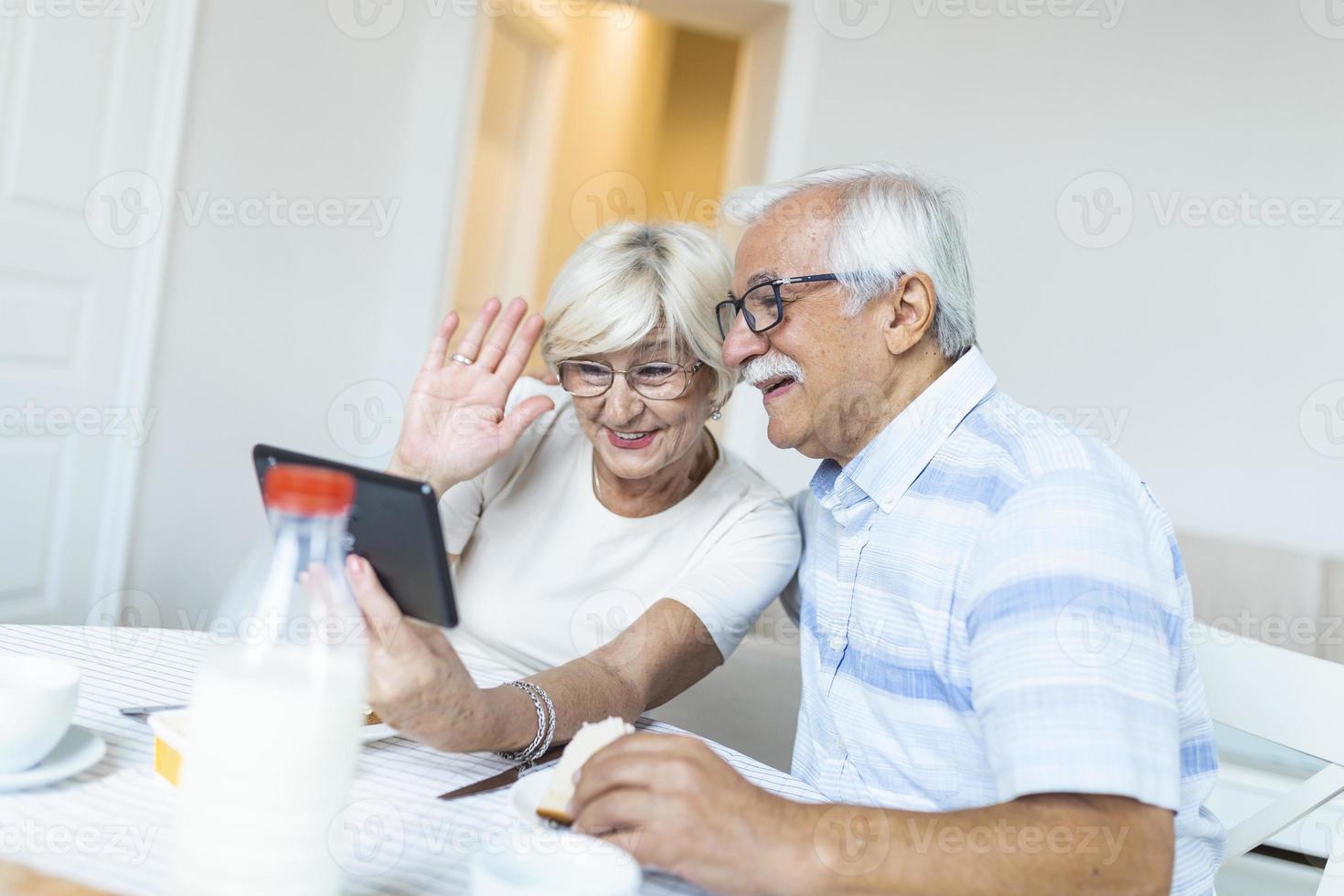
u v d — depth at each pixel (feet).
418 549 2.56
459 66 12.04
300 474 1.99
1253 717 3.85
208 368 10.28
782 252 3.82
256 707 1.94
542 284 17.53
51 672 2.64
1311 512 12.26
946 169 12.32
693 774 2.51
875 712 3.73
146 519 9.86
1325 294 12.19
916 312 3.74
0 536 8.43
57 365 8.76
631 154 21.22
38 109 8.25
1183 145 12.26
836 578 3.93
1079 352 12.41
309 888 1.99
